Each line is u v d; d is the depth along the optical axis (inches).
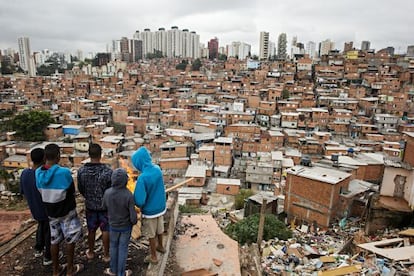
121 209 169.6
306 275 373.1
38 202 191.5
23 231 246.4
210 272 215.8
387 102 2068.2
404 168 517.3
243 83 2608.3
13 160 1478.8
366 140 1689.2
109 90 2795.3
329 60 3149.6
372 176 1120.8
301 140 1574.8
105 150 1498.5
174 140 1672.0
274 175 1270.9
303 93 2412.6
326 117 1919.3
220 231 275.3
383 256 374.9
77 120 2000.5
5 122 1931.6
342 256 418.6
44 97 2652.6
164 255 210.5
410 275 328.5
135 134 1893.5
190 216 303.3
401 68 2871.6
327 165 1099.9
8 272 193.3
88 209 195.5
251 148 1556.3
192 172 1245.7
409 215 494.3
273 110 2087.8
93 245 205.2
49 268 197.6
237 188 1172.5
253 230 503.8
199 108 2130.9
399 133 1731.1
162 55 5600.4
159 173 185.8
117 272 179.9
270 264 403.5
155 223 190.9
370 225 509.7
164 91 2536.9
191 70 3789.4
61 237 183.6
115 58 5255.9
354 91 2315.5
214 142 1541.6
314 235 574.9
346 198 683.4
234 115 1923.0
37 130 1797.5
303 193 716.0
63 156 1536.7
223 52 6190.9
